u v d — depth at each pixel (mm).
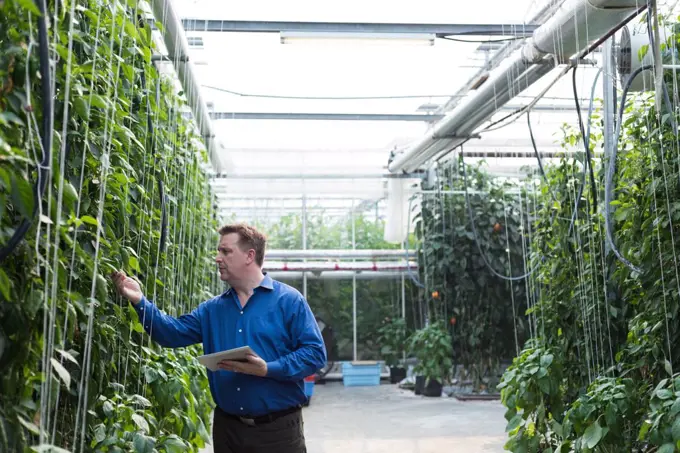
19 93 1465
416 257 10227
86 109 1749
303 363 2635
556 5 4438
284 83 6328
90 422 2189
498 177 9609
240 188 10258
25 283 1550
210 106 7191
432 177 9508
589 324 4508
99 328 2135
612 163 3768
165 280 3236
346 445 5918
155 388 2703
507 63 4793
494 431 6434
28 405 1547
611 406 3373
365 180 10211
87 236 2023
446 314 9078
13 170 1369
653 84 3832
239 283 2764
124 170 2279
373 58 5664
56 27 1537
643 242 3723
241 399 2654
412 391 9492
